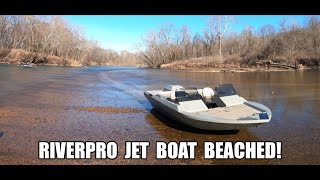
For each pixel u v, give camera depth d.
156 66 86.38
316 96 17.36
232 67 56.22
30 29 84.81
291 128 10.09
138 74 43.22
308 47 56.56
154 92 13.38
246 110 9.53
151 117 12.04
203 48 84.94
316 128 10.08
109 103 15.43
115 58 145.00
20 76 31.95
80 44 104.75
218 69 54.88
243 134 9.41
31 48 81.94
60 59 81.69
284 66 50.84
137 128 10.29
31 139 8.92
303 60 52.59
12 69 45.56
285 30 64.56
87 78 32.94
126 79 32.50
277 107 13.95
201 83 27.80
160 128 10.28
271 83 26.11
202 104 9.77
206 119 8.58
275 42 58.84
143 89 22.23
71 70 52.16
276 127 10.21
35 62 74.94
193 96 9.95
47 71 44.69
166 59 86.88
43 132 9.71
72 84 25.17
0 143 8.49
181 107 9.55
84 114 12.56
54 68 58.16
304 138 8.95
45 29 86.31
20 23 83.62
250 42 72.44
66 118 11.75
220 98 10.23
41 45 85.38
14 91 19.30
